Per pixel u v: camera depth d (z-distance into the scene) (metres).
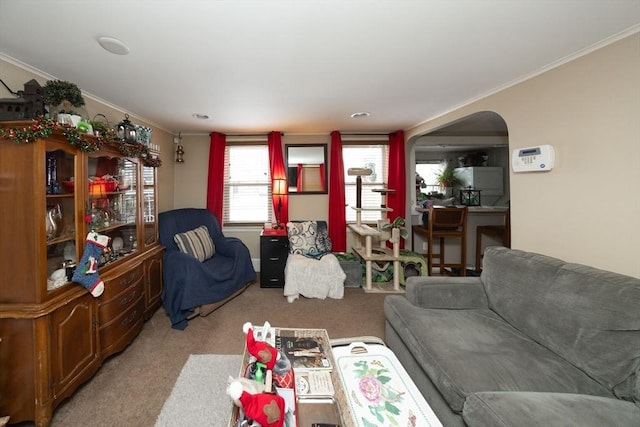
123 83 2.17
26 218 1.45
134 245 2.52
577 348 1.35
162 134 3.73
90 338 1.78
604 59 1.61
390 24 1.43
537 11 1.34
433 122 3.31
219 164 4.00
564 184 1.86
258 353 1.27
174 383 1.81
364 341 1.68
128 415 1.56
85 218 1.82
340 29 1.47
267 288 3.55
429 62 1.88
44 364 1.45
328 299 3.20
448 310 1.98
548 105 1.95
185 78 2.08
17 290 1.46
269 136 4.01
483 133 4.36
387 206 4.10
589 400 1.05
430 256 3.80
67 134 1.58
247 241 4.26
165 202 3.81
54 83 1.68
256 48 1.66
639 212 1.49
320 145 4.16
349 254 3.95
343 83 2.23
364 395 1.20
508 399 1.06
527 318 1.64
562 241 1.88
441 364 1.37
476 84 2.28
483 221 4.46
